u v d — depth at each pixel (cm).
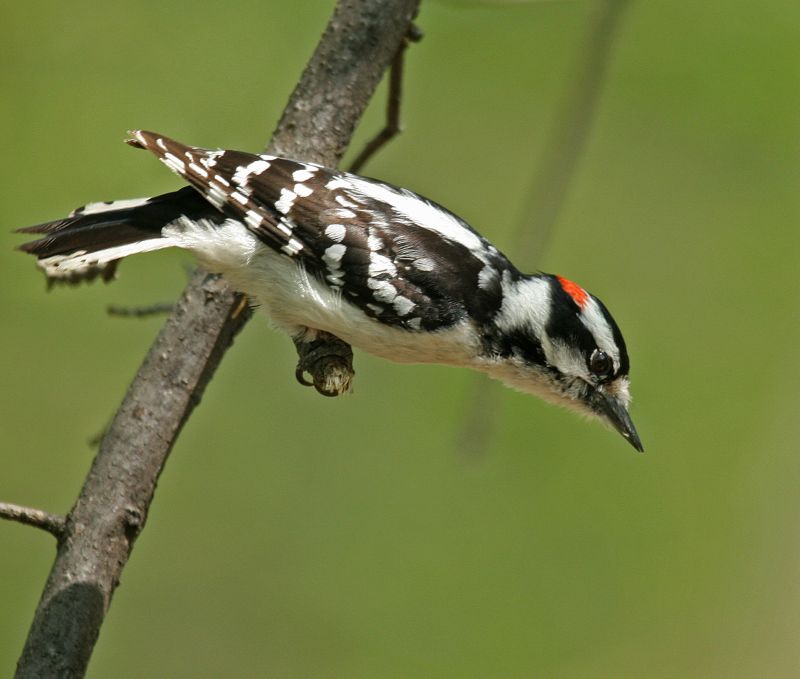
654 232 1349
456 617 1220
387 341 802
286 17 1211
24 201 1106
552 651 1225
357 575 1230
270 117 1184
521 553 1232
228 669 1201
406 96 1309
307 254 768
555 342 836
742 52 1280
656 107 1316
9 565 1159
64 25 1170
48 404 1179
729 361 1337
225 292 786
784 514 1291
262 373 1283
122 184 1122
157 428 732
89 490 704
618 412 863
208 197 757
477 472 1259
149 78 1172
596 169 1343
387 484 1262
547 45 1309
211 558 1234
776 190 1330
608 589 1244
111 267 875
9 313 1162
